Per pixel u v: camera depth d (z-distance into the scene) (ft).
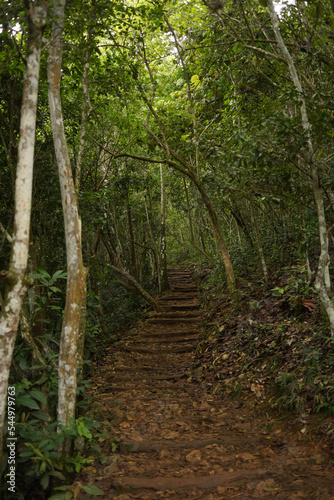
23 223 9.29
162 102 29.60
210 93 26.99
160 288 48.11
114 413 16.24
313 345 16.61
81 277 12.19
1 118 16.57
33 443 10.62
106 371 24.21
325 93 15.25
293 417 13.92
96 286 32.14
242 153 16.16
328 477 10.11
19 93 17.69
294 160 15.03
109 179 36.94
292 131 14.47
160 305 41.32
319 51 17.78
